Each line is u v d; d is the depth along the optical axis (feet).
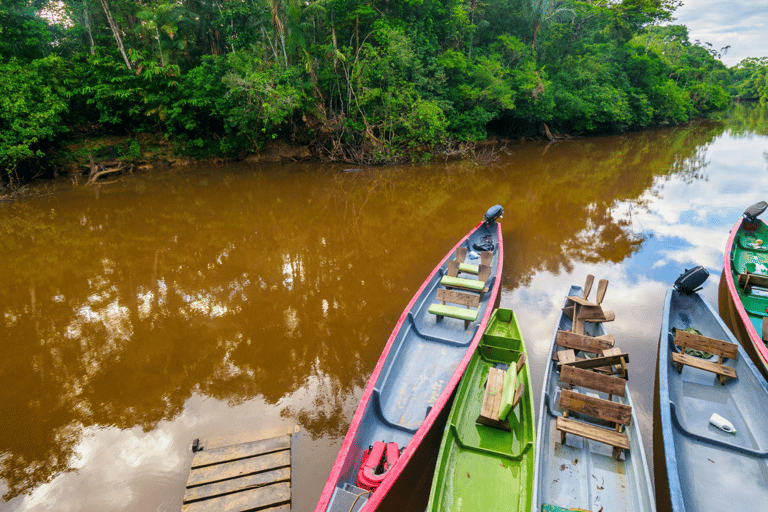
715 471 17.71
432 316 28.60
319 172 83.10
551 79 127.13
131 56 83.41
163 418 22.81
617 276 37.32
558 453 18.30
